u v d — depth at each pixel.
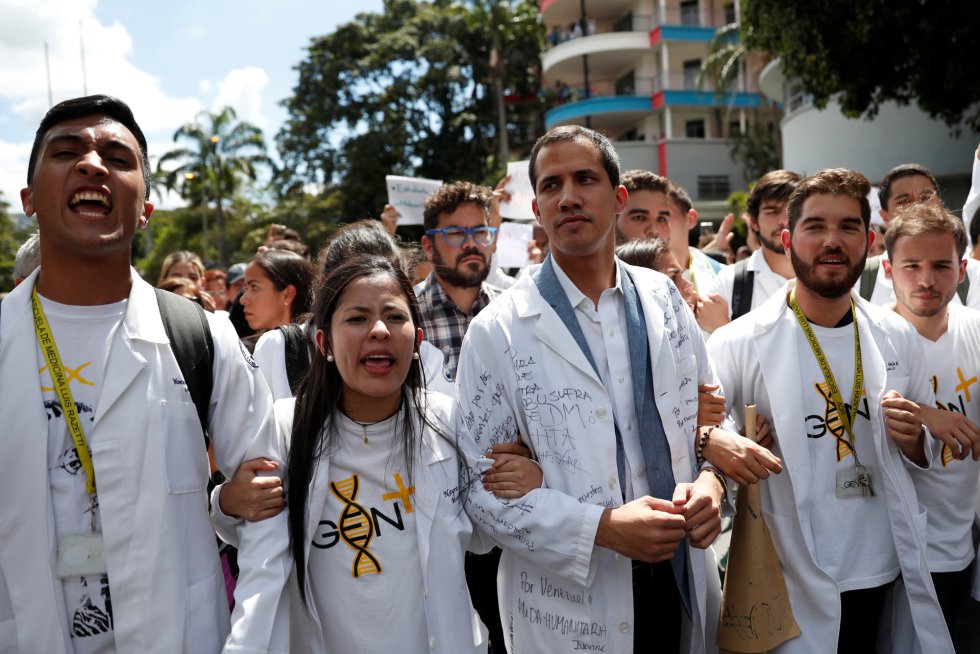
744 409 2.66
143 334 1.80
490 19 29.36
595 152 2.17
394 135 29.39
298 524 1.98
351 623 1.96
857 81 10.42
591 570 2.07
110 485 1.70
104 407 1.72
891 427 2.43
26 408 1.69
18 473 1.66
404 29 30.30
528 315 2.22
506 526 2.06
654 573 2.30
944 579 2.71
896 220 2.88
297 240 6.53
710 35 28.05
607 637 2.12
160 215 49.59
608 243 2.25
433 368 2.88
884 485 2.47
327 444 2.05
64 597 1.69
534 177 2.25
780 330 2.60
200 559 1.86
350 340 2.01
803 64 10.88
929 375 2.77
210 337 1.95
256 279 3.74
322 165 30.47
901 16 9.20
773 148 26.25
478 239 3.73
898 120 14.63
